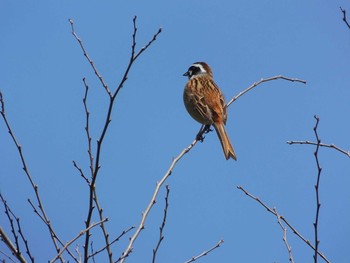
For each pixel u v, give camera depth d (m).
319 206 9.33
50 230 9.73
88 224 9.46
